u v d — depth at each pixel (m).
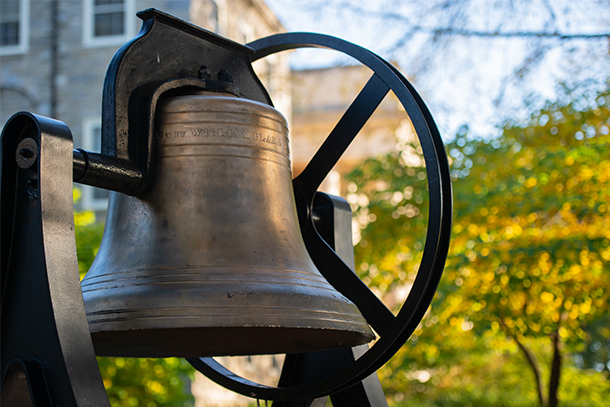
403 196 9.07
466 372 12.47
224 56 2.18
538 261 7.54
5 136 1.62
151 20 1.93
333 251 2.35
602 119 6.66
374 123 9.57
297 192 2.41
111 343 1.98
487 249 7.80
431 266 2.10
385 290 9.61
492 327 8.50
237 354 2.17
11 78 15.57
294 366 2.53
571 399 11.60
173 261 1.77
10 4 15.93
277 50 2.56
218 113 1.94
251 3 18.52
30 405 1.63
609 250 7.57
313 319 1.73
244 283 1.72
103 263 1.86
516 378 12.52
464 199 7.79
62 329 1.49
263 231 1.92
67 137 1.61
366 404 2.37
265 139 2.01
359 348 2.48
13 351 1.53
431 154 2.16
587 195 7.38
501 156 7.94
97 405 1.46
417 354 9.28
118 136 1.78
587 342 13.29
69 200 1.59
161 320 1.60
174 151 1.89
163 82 1.89
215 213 1.86
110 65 1.82
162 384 8.91
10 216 1.61
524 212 7.46
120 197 1.94
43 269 1.53
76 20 15.66
